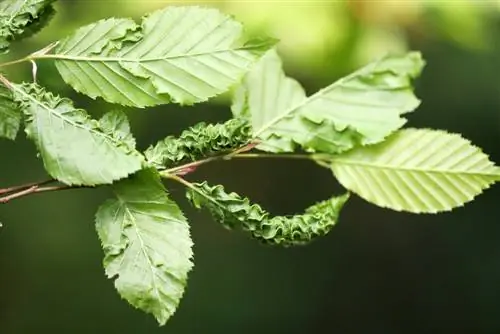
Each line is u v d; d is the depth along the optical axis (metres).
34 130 0.76
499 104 1.52
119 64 0.78
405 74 0.81
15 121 0.77
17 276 1.51
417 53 0.81
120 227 0.76
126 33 0.78
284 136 0.80
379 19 0.98
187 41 0.78
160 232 0.76
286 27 0.97
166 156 0.77
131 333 1.55
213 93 0.78
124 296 0.76
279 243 0.77
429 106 1.56
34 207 1.53
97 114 0.96
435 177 0.80
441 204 0.80
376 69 0.81
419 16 0.98
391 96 0.81
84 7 1.00
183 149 0.77
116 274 0.76
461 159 0.80
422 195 0.80
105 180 0.75
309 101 0.81
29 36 0.80
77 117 0.76
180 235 0.76
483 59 1.48
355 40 0.98
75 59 0.78
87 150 0.76
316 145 0.80
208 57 0.78
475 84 1.51
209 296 1.67
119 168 0.76
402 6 0.98
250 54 0.78
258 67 0.81
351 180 0.80
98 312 1.54
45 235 1.53
